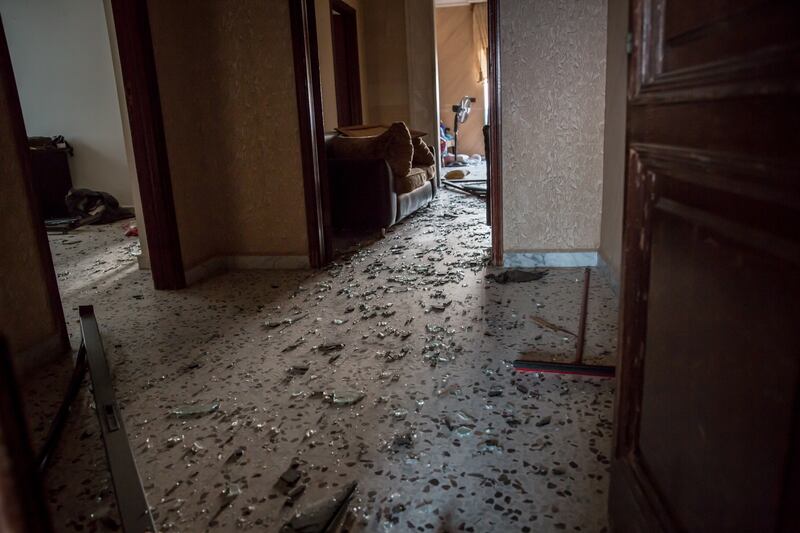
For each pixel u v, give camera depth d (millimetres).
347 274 3547
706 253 818
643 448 1101
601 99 3195
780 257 626
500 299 2873
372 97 7570
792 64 580
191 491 1482
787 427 619
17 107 2295
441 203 6246
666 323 975
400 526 1317
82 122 6770
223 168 3721
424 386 1984
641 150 1058
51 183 6570
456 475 1490
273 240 3781
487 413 1783
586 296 2574
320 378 2094
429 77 7152
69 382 2205
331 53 6039
